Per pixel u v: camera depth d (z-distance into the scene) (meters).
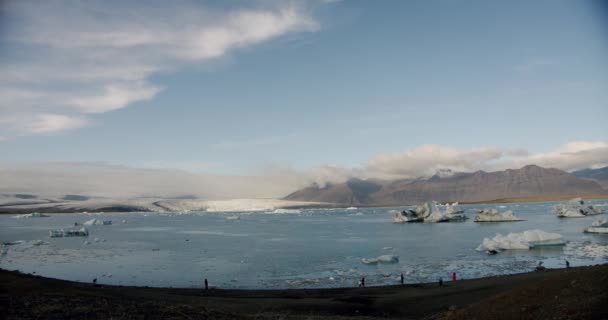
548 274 34.28
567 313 16.56
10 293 21.03
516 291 20.95
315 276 42.91
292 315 24.84
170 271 47.44
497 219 122.56
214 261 54.31
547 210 193.12
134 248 70.62
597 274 19.25
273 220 181.25
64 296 21.73
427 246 65.31
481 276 39.94
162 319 19.55
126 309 20.59
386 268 46.41
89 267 50.75
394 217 143.38
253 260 54.47
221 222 170.62
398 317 25.33
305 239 82.81
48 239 92.12
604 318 15.23
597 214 133.00
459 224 119.62
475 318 19.56
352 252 60.44
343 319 23.16
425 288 33.91
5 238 97.19
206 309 22.97
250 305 28.19
